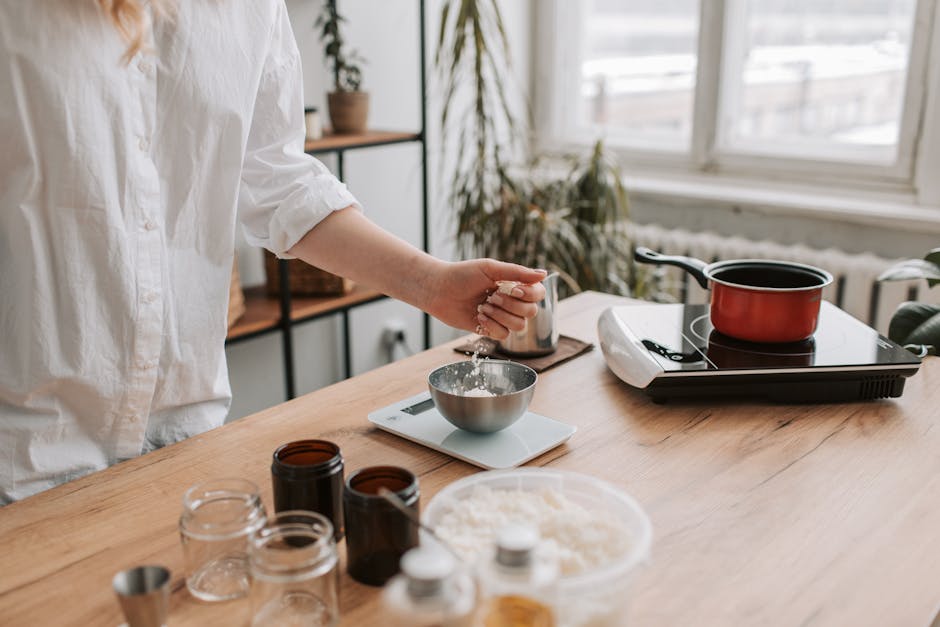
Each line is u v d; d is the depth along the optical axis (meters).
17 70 1.02
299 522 0.75
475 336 1.52
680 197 2.96
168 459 1.09
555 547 0.71
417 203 3.13
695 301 2.96
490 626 0.62
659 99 3.24
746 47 2.99
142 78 1.12
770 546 0.90
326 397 1.29
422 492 1.00
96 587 0.84
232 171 1.24
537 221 2.73
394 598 0.62
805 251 2.67
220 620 0.78
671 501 0.99
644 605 0.81
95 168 1.09
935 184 2.61
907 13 2.62
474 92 3.22
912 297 2.53
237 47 1.20
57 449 1.18
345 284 2.62
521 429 1.15
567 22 3.37
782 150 2.97
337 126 2.59
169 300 1.23
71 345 1.14
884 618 0.79
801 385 1.25
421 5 2.54
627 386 1.33
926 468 1.07
